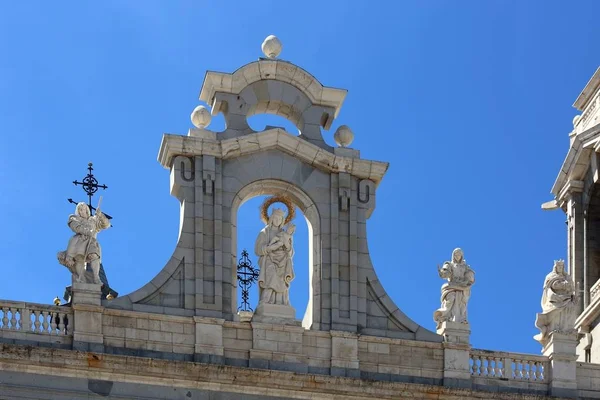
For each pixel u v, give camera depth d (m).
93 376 64.06
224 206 67.62
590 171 77.44
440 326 68.31
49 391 63.53
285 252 67.50
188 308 66.00
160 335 65.38
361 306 67.62
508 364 68.31
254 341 66.19
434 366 67.50
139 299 65.62
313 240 68.25
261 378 65.31
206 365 64.88
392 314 67.75
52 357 63.69
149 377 64.44
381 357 67.12
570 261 77.75
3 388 63.16
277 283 67.00
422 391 66.69
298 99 69.44
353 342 66.94
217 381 65.00
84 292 65.00
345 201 68.69
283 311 66.75
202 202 67.44
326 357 66.69
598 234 77.75
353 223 68.56
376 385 66.25
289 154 68.75
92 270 65.44
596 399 68.50
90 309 64.81
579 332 76.00
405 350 67.44
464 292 68.44
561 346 68.75
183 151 67.81
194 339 65.56
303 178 68.69
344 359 66.62
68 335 64.56
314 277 67.81
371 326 67.56
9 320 64.31
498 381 68.00
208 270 66.69
